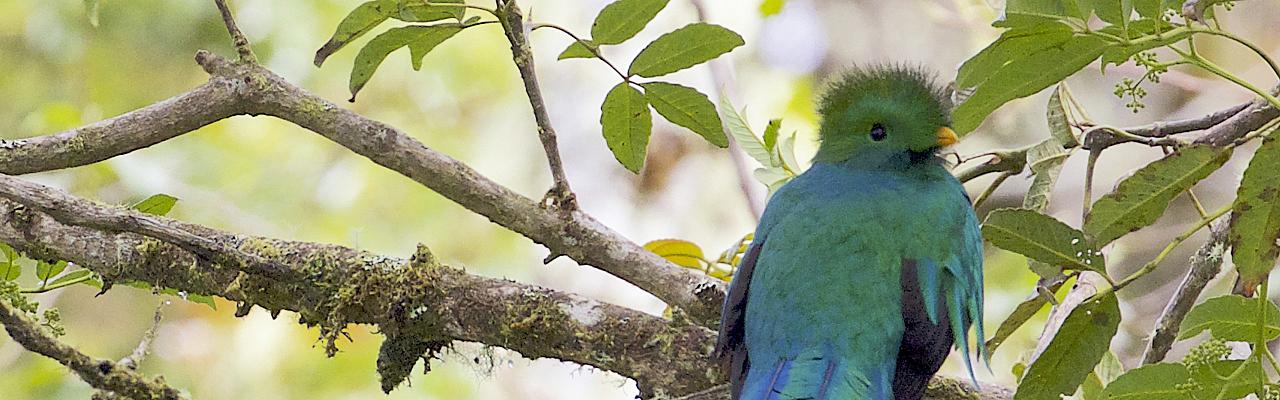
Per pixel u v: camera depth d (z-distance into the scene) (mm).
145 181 18062
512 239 20703
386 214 20531
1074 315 7906
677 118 8570
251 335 19062
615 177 21031
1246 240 7348
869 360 7996
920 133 9008
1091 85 19078
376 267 8391
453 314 8320
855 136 9164
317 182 20562
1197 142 9234
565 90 21297
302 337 19125
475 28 21094
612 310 8312
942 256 8336
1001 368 16453
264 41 20609
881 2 21219
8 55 21031
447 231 20547
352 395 18859
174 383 19281
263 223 19641
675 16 19750
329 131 8789
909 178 8867
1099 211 8023
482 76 21125
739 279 8523
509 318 8266
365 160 20656
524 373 19219
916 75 9375
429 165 8656
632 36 8141
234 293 8531
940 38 21000
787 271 8219
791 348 8055
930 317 8102
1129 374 7434
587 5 21281
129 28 21078
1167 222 18766
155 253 8617
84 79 21094
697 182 20766
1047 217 7867
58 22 20953
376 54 8188
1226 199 18312
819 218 8391
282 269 8359
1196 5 7457
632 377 8242
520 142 21203
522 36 8281
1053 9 7188
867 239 8227
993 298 16859
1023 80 7668
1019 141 18688
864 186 8656
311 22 20719
